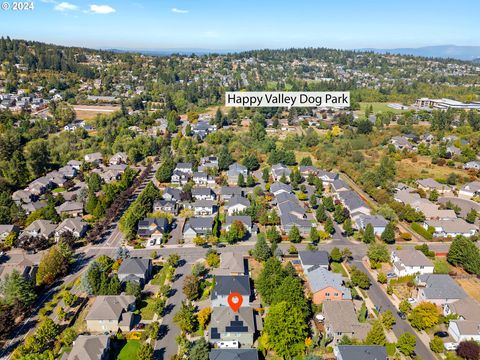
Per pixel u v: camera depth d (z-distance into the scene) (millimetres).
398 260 82062
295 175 133000
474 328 60750
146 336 60312
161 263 84062
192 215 108312
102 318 62281
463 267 82000
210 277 78062
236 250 90438
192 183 132875
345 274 80312
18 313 64500
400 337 58250
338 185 127625
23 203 113375
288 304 60531
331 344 60219
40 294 73188
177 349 59062
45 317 66438
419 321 63031
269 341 58344
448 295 69250
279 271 71062
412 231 101250
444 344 59469
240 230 94062
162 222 98750
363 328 60875
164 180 134625
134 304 67812
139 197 108312
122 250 84188
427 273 76188
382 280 76875
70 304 68438
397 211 108375
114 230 100125
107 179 135375
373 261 83125
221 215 109625
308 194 123062
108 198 110125
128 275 75125
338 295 69562
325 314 64625
